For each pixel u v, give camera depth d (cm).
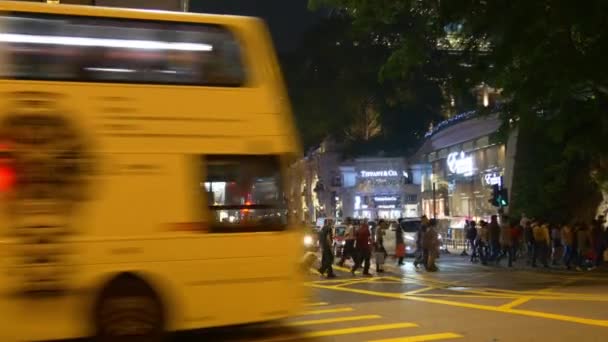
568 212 2983
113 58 840
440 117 5441
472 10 1950
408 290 1611
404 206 5409
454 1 1952
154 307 819
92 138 812
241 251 849
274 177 879
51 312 784
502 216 2686
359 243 2091
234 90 877
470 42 2119
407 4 2042
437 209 4784
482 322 1063
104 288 803
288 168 888
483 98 3834
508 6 1881
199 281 830
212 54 880
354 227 2520
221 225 846
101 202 806
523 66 2016
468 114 3969
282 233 871
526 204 3097
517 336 934
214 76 872
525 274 2106
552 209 2997
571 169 2958
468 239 2888
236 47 891
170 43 864
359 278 1986
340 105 5234
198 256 831
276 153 880
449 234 3791
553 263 2500
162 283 818
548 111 2183
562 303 1283
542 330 977
